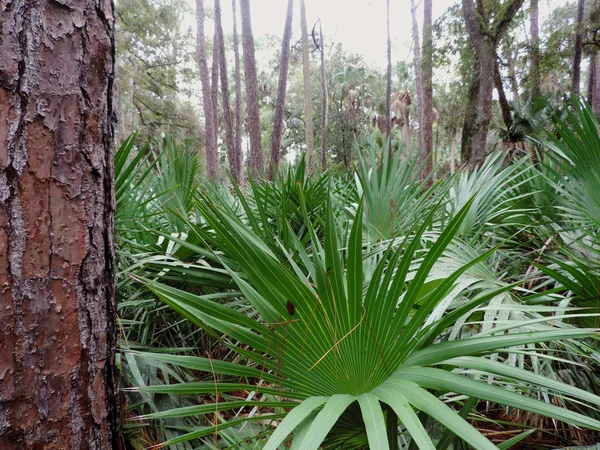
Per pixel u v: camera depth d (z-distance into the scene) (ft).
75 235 3.30
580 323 5.23
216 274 4.87
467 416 3.43
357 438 3.19
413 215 7.54
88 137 3.42
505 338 2.69
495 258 7.18
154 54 62.34
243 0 28.48
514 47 34.01
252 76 29.01
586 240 6.37
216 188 9.42
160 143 7.80
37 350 3.05
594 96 50.49
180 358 2.74
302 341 2.85
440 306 4.04
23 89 2.97
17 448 2.95
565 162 6.35
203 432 2.64
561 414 2.25
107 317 3.68
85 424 3.37
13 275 2.93
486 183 7.85
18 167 2.94
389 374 2.90
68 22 3.26
